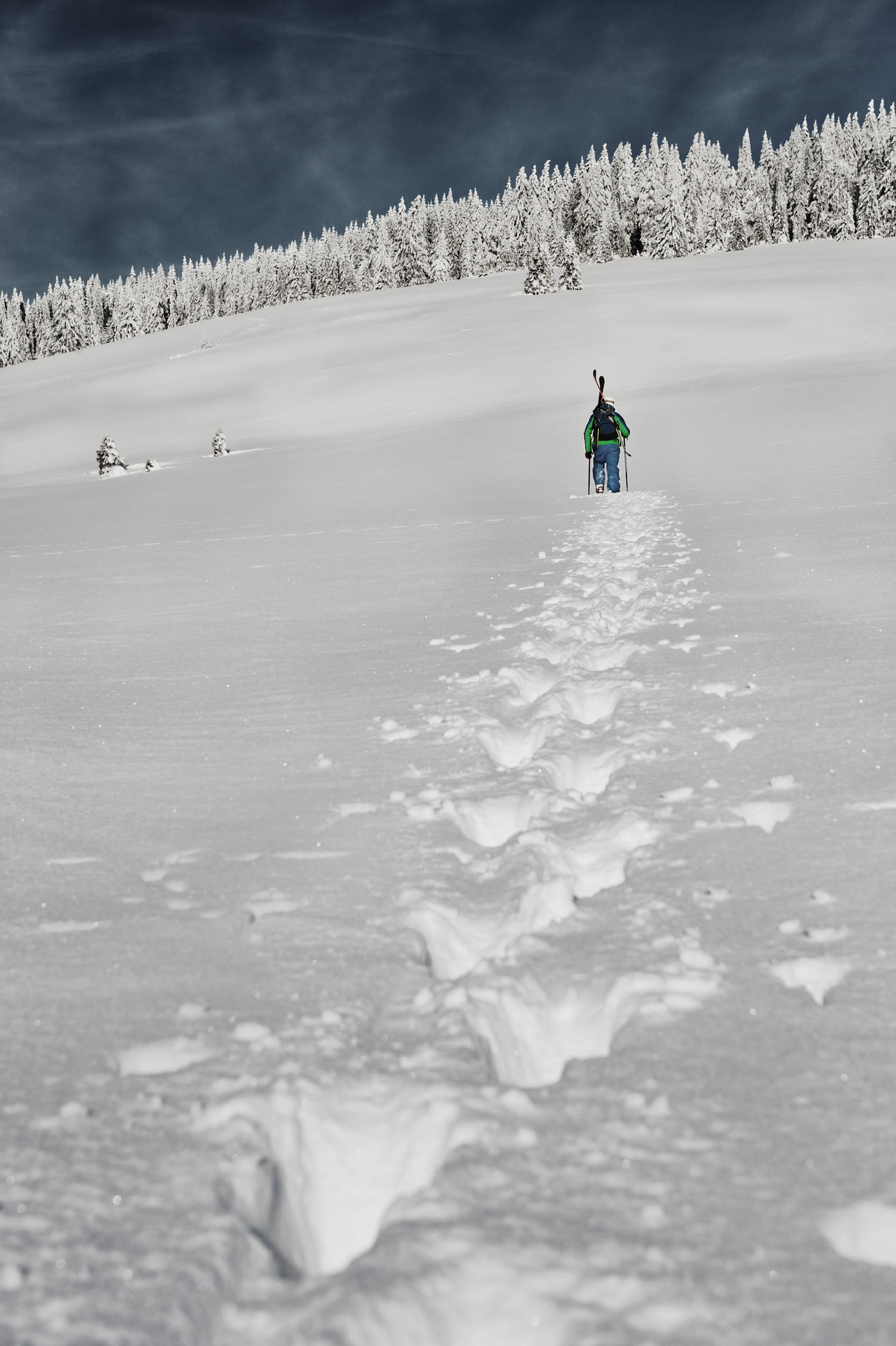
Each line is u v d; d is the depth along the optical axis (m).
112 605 9.75
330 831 3.50
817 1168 1.63
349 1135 1.87
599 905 2.77
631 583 8.16
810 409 24.30
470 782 3.88
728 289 70.31
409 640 6.76
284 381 63.72
